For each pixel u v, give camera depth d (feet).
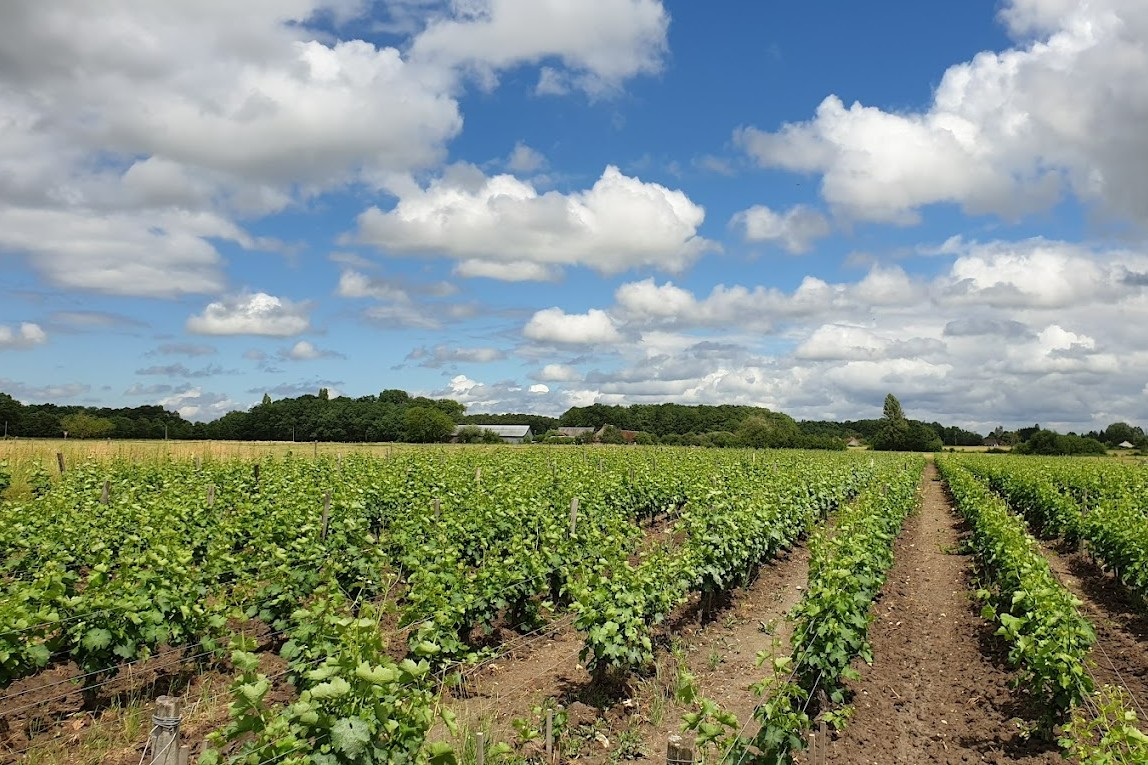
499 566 36.22
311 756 15.24
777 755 21.76
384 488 63.46
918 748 26.81
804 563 61.62
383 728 16.43
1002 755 26.11
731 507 54.29
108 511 48.24
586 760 25.30
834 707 29.37
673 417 368.07
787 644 39.27
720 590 47.32
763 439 257.55
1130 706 29.09
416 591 31.76
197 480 69.97
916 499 103.50
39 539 41.73
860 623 29.73
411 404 369.30
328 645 25.31
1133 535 45.80
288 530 42.78
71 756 24.06
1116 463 147.23
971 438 400.67
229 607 32.86
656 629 39.88
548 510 55.21
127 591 29.17
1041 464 139.64
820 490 80.74
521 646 36.91
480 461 101.40
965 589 51.98
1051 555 66.95
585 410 392.47
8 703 27.50
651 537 70.44
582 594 30.76
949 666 35.53
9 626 25.11
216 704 28.02
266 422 271.49
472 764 22.97
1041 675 25.98
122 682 29.25
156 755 14.85
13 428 224.12
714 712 19.08
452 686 30.42
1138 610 45.27
